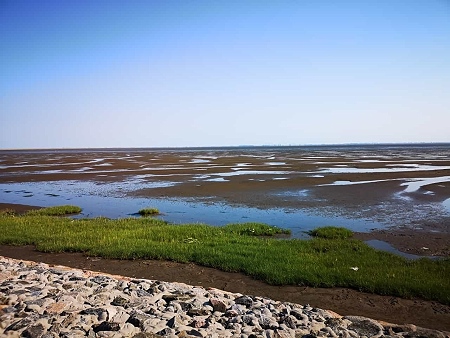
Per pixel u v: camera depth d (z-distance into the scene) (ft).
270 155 348.79
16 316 20.75
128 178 139.85
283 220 67.97
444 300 30.76
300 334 21.77
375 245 51.06
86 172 169.58
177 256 42.57
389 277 35.42
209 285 34.91
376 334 22.63
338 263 39.88
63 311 21.86
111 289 26.99
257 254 42.83
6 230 55.93
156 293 27.17
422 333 22.90
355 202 83.35
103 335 19.39
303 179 124.77
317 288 34.37
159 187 112.68
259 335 20.74
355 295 32.68
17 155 453.99
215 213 75.41
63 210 77.71
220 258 41.14
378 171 151.33
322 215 71.51
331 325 23.36
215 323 22.17
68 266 40.34
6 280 27.63
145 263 41.55
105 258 43.45
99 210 81.46
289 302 30.14
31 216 70.33
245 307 25.58
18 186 124.67
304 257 41.93
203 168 180.14
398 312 29.19
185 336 19.81
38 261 42.24
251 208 79.51
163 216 73.51
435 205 78.59
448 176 129.59
